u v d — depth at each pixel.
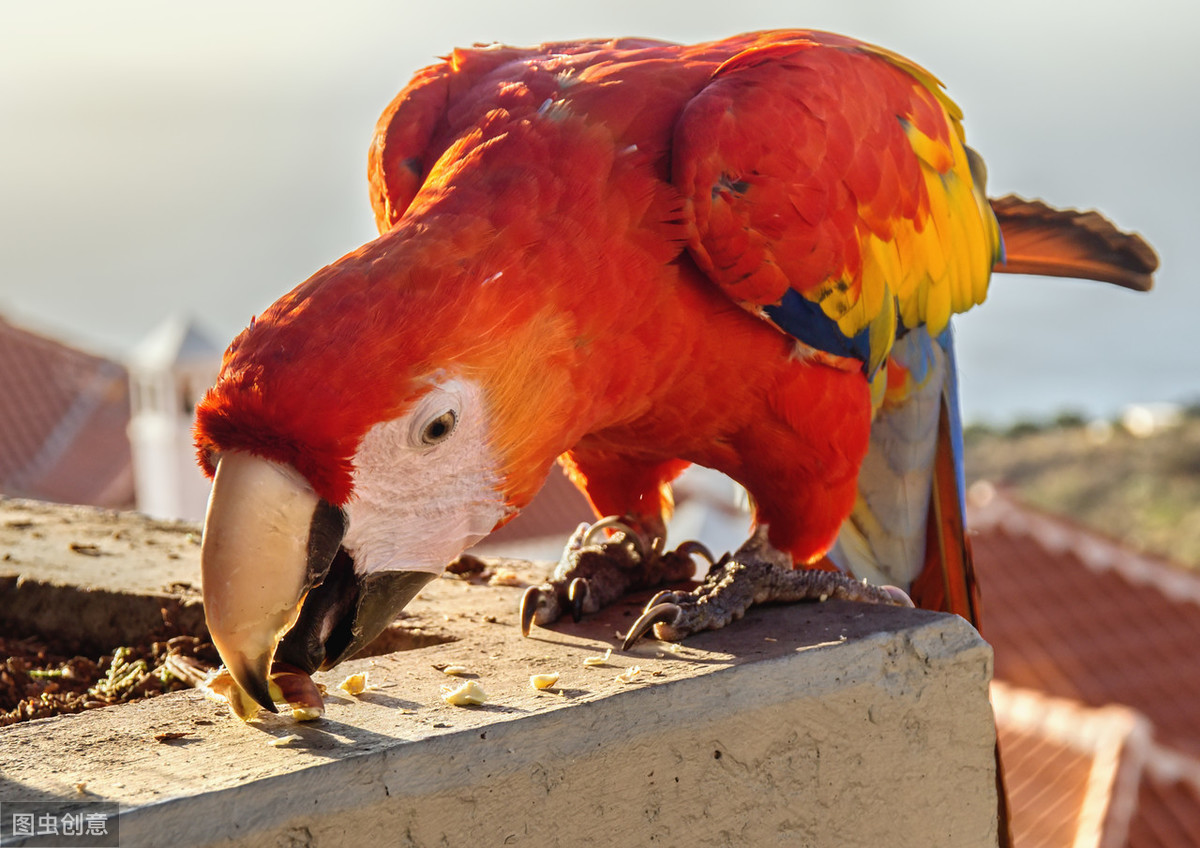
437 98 1.00
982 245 1.07
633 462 1.05
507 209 0.92
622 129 0.95
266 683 0.86
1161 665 2.70
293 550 0.86
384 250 0.89
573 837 0.88
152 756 0.85
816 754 0.93
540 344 0.91
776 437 1.00
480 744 0.87
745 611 0.97
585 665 0.93
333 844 0.84
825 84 0.98
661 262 0.95
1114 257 1.13
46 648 1.05
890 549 1.11
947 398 1.09
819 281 0.97
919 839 0.96
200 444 0.87
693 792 0.91
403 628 1.00
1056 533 3.10
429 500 0.89
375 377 0.86
